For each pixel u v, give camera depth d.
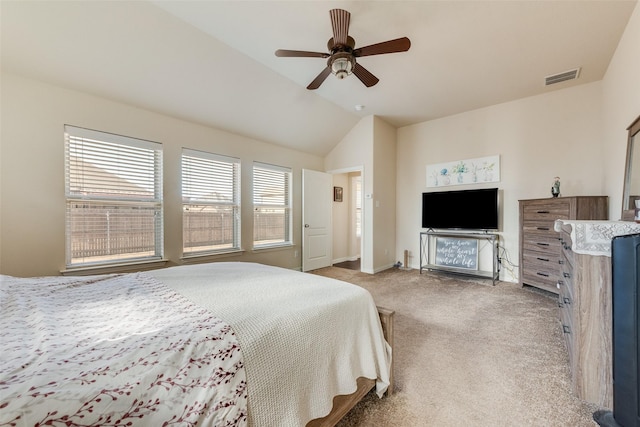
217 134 3.61
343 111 4.33
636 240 1.10
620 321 1.16
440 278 4.19
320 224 5.03
